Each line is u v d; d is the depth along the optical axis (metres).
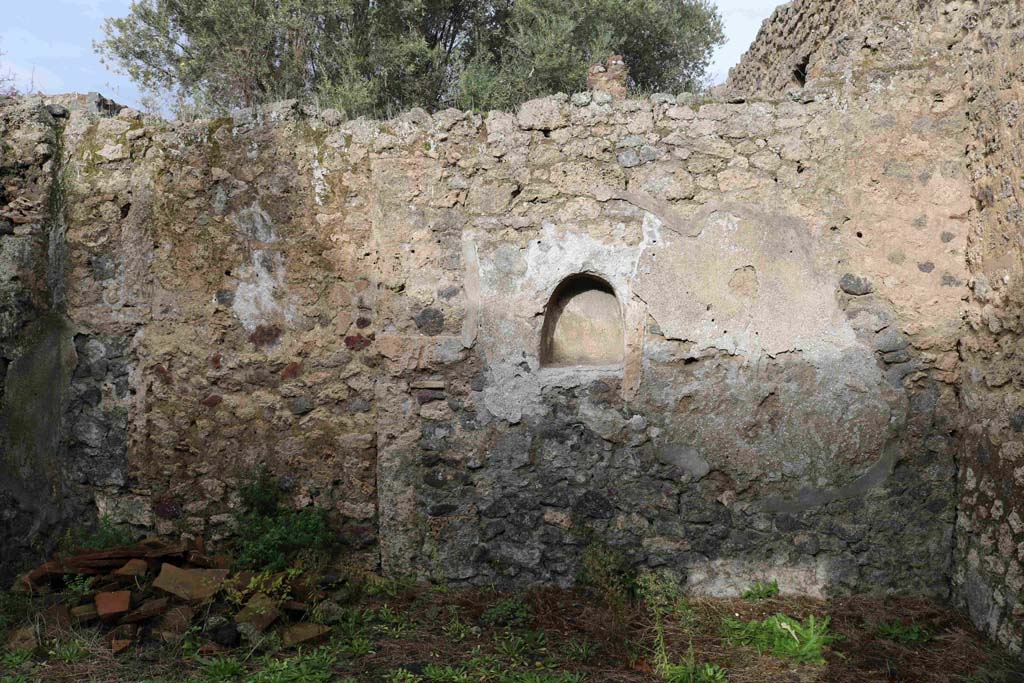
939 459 4.73
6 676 3.71
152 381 5.10
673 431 4.86
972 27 4.48
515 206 4.91
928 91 4.66
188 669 3.84
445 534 4.99
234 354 5.06
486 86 10.88
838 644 4.23
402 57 11.94
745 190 4.78
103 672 3.79
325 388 5.03
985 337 4.36
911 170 4.68
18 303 4.72
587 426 4.90
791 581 4.84
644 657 4.12
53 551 5.01
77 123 5.10
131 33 12.04
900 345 4.71
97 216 5.07
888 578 4.79
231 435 5.08
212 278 5.05
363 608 4.63
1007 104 4.12
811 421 4.77
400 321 4.97
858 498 4.79
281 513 5.04
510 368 4.93
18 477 4.70
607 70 5.51
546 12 12.02
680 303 4.82
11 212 4.77
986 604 4.29
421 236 4.95
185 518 5.13
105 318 5.10
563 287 5.04
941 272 4.68
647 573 4.88
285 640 4.12
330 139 4.98
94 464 5.16
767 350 4.77
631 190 4.84
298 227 5.00
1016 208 4.05
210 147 5.02
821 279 4.75
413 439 4.98
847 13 5.14
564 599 4.79
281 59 11.95
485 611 4.62
